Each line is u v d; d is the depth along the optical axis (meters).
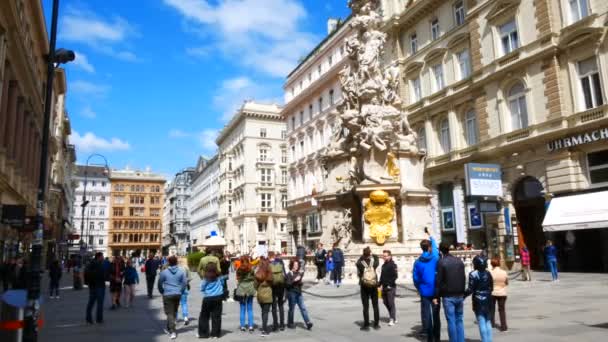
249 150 73.00
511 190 28.73
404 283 16.59
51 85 9.33
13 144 25.44
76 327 11.33
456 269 7.42
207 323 9.63
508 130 29.53
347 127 21.17
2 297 6.36
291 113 60.66
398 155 20.03
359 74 21.53
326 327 10.10
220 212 84.75
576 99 25.17
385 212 18.58
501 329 9.08
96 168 132.50
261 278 9.72
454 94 33.97
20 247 29.28
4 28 19.55
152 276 18.67
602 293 14.45
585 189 24.36
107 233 128.12
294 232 55.53
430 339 8.01
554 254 19.86
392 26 41.03
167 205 146.50
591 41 24.42
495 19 30.58
